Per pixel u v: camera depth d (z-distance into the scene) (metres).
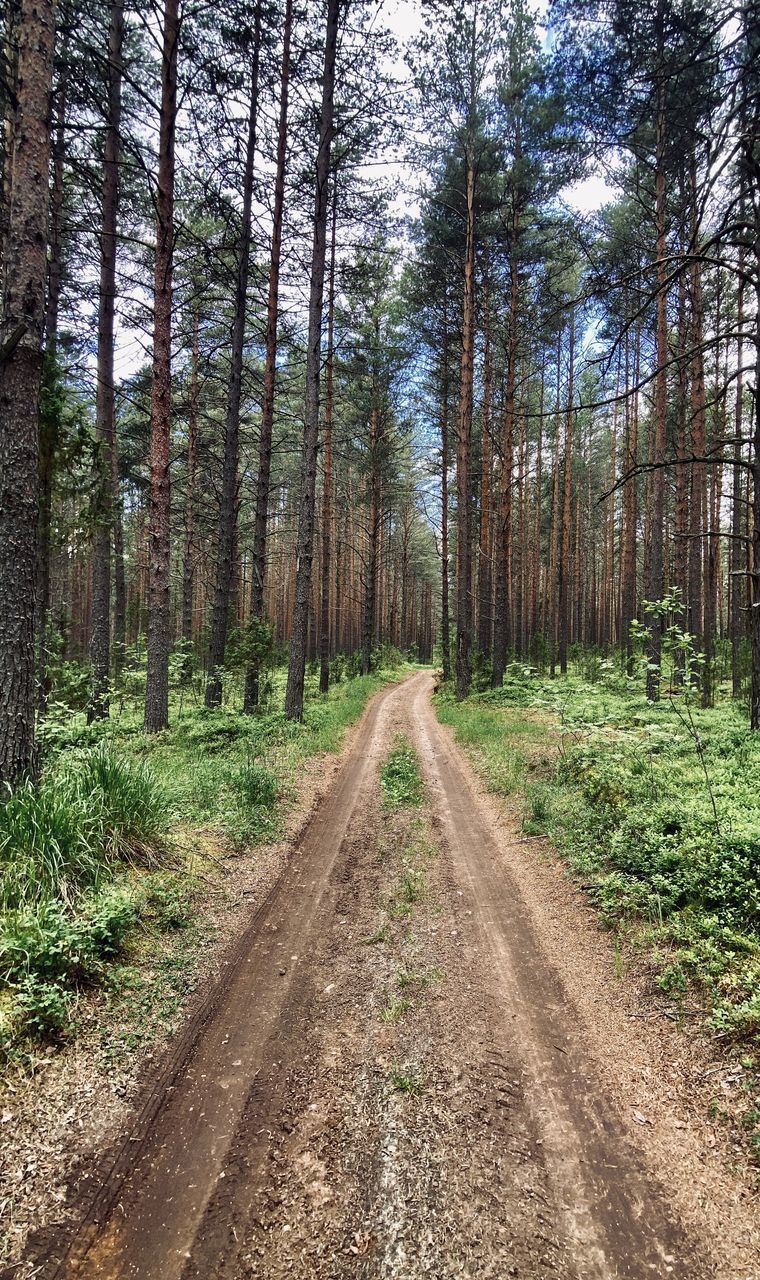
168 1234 2.44
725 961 3.93
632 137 10.30
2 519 5.00
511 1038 3.67
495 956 4.62
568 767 8.67
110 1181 2.66
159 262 10.25
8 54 7.92
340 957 4.61
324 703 18.44
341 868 6.34
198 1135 2.94
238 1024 3.79
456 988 4.20
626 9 7.03
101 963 3.96
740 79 6.36
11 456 4.98
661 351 13.74
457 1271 2.28
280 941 4.82
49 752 6.33
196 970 4.28
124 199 13.31
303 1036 3.69
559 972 4.38
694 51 6.80
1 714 4.96
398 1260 2.32
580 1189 2.64
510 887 5.89
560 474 35.16
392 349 21.20
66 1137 2.84
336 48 11.95
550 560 33.94
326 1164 2.78
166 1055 3.46
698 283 13.81
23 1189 2.56
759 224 6.48
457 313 20.16
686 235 11.59
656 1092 3.18
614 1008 3.90
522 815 7.85
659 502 13.89
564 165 9.91
